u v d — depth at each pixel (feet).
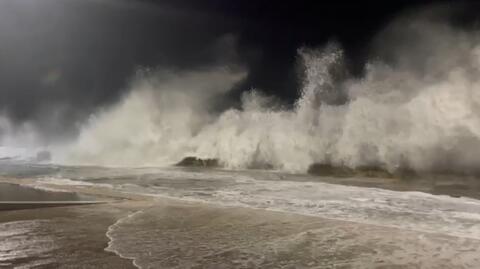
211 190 30.71
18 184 34.24
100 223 21.85
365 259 16.53
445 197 26.99
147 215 23.53
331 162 39.09
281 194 28.84
